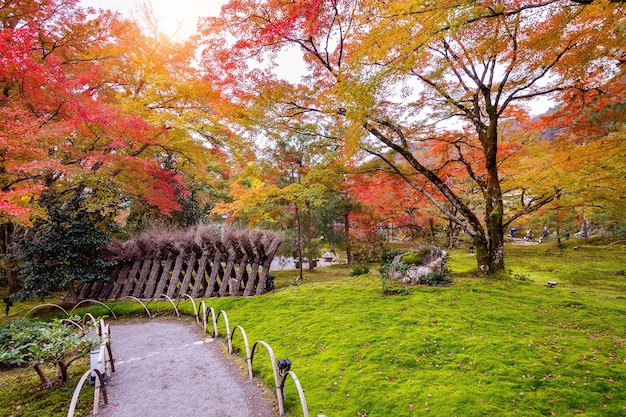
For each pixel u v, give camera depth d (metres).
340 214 16.17
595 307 6.48
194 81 9.03
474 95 9.16
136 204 12.77
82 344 4.88
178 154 10.43
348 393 3.87
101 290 9.85
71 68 8.71
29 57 5.91
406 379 4.06
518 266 13.02
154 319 8.09
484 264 9.48
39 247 7.93
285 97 8.59
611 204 8.09
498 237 9.38
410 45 4.21
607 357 4.30
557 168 8.01
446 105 8.74
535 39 4.98
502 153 9.98
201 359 5.44
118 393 4.34
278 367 3.87
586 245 19.61
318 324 6.23
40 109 6.54
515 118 10.13
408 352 4.78
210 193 17.47
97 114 6.84
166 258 10.31
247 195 10.20
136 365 5.25
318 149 10.93
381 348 4.95
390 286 8.59
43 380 4.49
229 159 11.50
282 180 13.35
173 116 8.44
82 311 8.54
